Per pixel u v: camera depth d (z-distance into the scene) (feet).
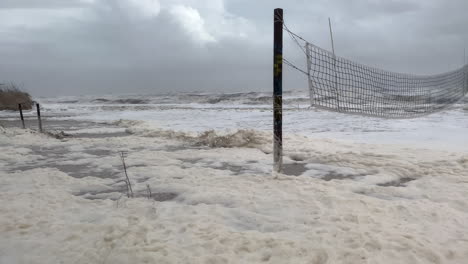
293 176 19.01
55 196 16.01
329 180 19.48
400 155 25.76
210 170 21.67
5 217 12.93
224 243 10.56
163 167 22.47
